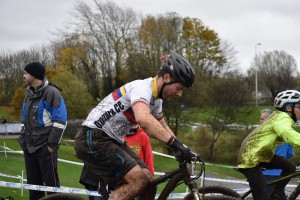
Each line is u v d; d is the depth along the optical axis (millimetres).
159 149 28781
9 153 19797
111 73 50969
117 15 50188
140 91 3236
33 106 5285
